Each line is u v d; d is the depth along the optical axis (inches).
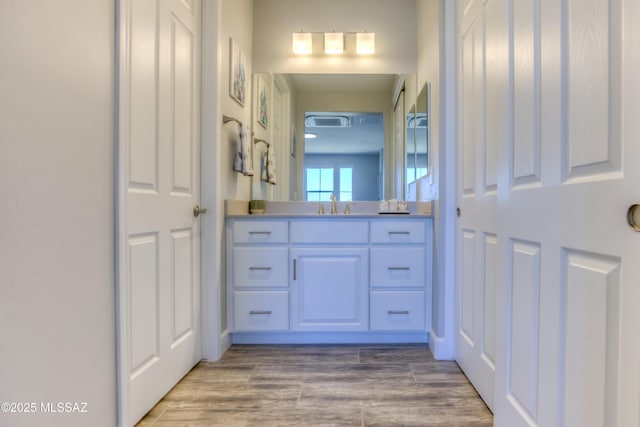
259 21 117.4
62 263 40.3
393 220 92.1
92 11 45.0
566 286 37.6
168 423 58.7
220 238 86.5
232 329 92.4
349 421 59.2
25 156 35.6
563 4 37.9
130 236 55.8
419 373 76.9
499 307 53.8
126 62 51.2
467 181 75.0
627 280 29.2
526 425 45.4
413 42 116.2
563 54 38.0
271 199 116.6
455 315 82.7
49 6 38.3
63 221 40.4
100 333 46.6
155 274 63.5
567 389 37.2
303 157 118.0
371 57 117.2
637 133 28.2
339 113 118.3
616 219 30.4
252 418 60.2
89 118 44.5
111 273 48.6
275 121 117.2
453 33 82.0
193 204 79.0
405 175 115.6
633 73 28.6
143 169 59.3
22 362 35.4
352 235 92.5
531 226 44.8
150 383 62.1
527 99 46.1
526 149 46.2
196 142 80.3
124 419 50.2
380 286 92.4
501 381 52.7
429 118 95.8
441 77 83.4
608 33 31.3
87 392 44.3
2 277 33.4
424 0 103.2
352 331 93.5
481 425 58.0
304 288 92.8
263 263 92.4
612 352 30.8
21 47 35.1
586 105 34.4
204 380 73.9
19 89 34.9
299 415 61.1
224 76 89.0
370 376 75.6
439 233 84.4
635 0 28.4
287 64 117.9
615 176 30.6
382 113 117.3
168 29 67.9
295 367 80.2
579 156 35.4
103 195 47.1
